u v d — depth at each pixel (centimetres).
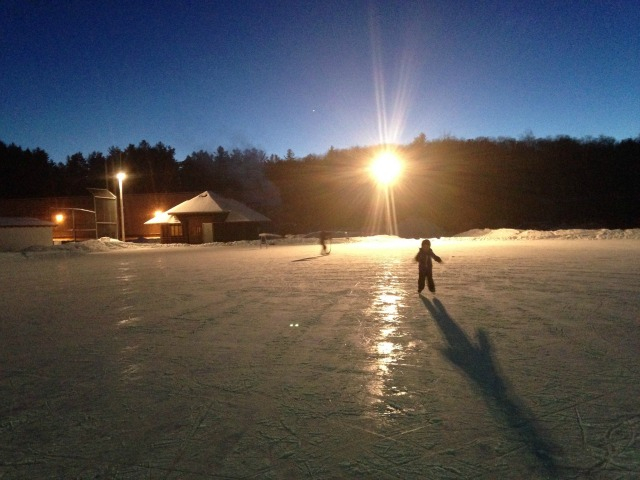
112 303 1060
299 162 8125
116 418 422
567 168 7106
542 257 1917
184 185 8462
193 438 379
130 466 338
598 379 486
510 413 410
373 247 3166
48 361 608
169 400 462
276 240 4259
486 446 354
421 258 1073
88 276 1692
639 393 447
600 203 6397
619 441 355
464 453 344
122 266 2095
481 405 429
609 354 573
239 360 590
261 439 376
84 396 479
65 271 1919
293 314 871
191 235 4628
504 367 533
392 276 1419
